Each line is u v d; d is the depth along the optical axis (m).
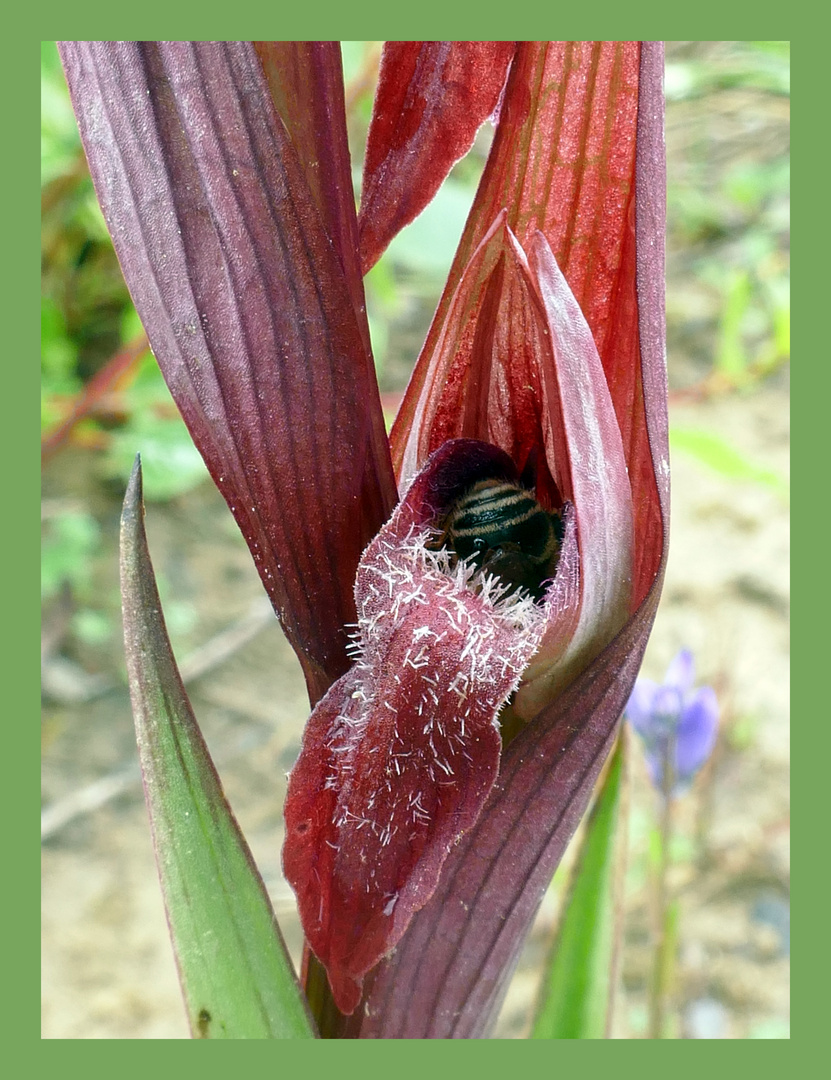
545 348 0.13
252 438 0.14
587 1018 0.16
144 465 0.30
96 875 0.30
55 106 0.29
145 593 0.13
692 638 0.34
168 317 0.14
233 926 0.14
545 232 0.14
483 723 0.13
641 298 0.13
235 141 0.13
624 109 0.14
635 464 0.14
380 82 0.14
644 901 0.28
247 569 0.37
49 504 0.35
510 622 0.13
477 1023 0.14
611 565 0.13
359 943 0.13
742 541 0.37
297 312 0.13
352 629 0.14
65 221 0.33
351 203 0.14
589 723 0.13
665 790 0.19
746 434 0.39
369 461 0.14
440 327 0.14
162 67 0.13
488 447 0.14
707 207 0.43
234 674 0.35
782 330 0.27
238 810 0.31
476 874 0.14
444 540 0.14
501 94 0.14
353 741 0.13
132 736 0.33
